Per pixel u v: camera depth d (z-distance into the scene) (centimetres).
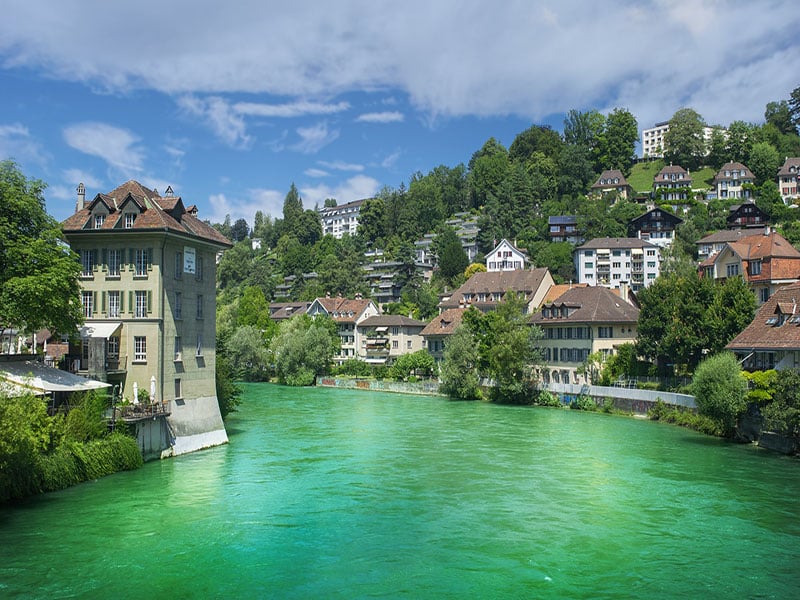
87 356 4109
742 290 5934
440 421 5909
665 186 17025
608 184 17912
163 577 2147
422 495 3212
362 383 9600
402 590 2061
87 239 4200
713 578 2148
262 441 4797
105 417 3694
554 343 7906
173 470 3725
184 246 4416
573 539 2548
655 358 6719
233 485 3388
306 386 10244
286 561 2305
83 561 2275
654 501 3072
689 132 19062
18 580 2100
